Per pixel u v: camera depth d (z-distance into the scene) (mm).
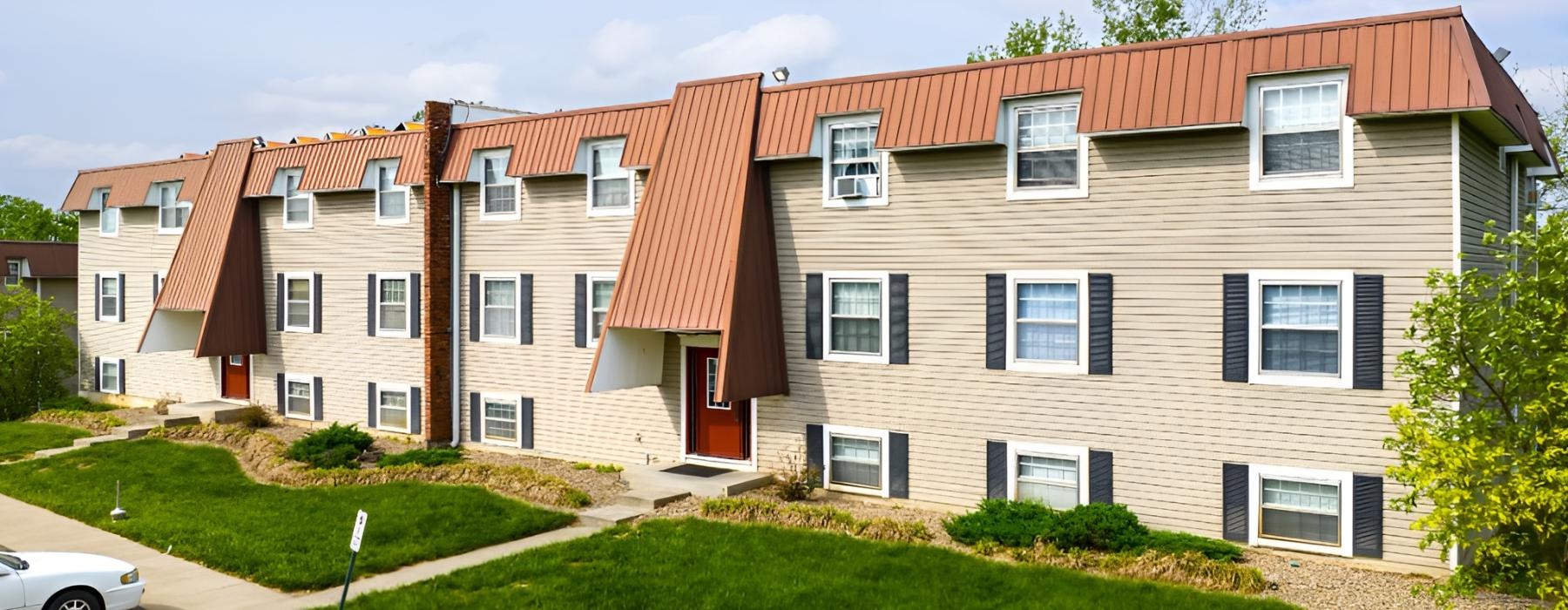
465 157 24000
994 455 17422
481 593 13703
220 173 29672
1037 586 13422
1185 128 15219
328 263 27281
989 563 14453
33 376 32906
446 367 24672
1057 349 16922
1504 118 14328
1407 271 14328
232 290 28188
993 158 17312
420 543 16156
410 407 25516
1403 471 12289
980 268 17469
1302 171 15008
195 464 23266
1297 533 15211
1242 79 15094
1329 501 14961
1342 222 14695
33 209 70875
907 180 18156
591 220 22375
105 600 12891
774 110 19406
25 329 32781
